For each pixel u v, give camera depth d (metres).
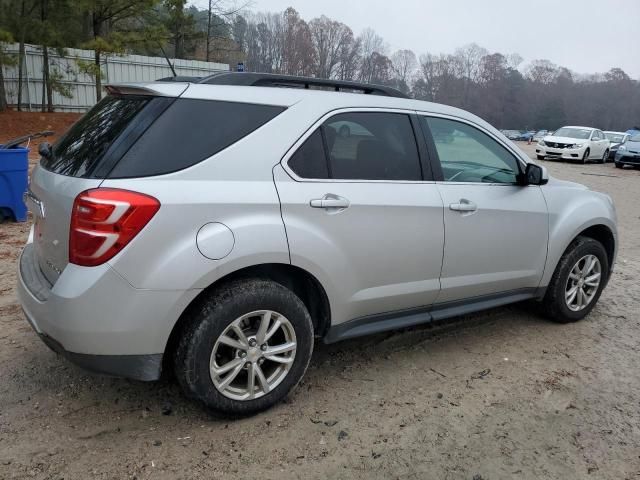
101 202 2.52
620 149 21.73
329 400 3.30
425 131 3.67
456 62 101.75
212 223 2.74
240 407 2.98
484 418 3.19
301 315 3.06
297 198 2.99
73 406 3.10
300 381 3.49
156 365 2.74
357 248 3.23
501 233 3.95
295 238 2.96
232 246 2.77
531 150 36.66
